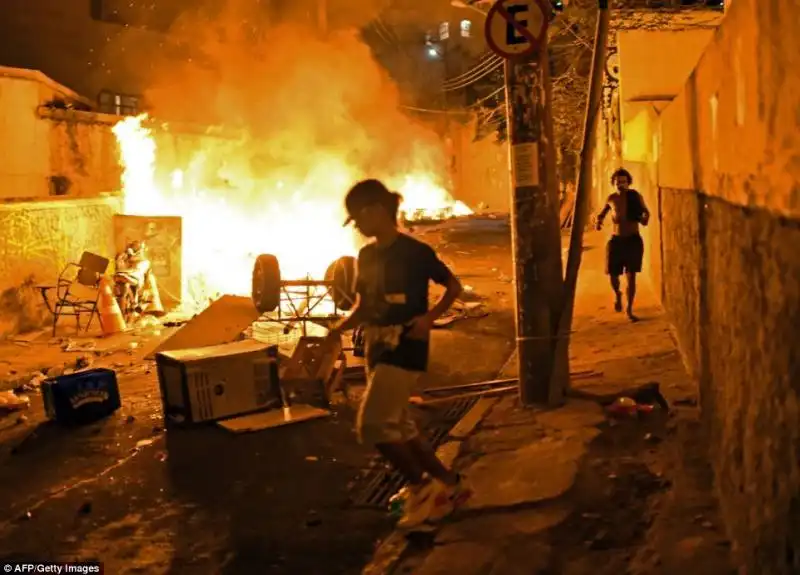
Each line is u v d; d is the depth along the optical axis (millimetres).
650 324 9461
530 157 6406
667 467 5070
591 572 3881
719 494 4371
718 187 4398
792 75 2537
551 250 6488
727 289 4098
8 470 6070
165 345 9445
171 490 5527
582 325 10000
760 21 3039
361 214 4305
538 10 6258
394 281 4262
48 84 17922
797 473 2512
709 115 4723
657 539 4125
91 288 12859
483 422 6328
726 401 4121
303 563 4402
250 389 7086
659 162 10336
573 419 6094
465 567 4051
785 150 2656
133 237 13727
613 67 17922
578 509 4590
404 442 4480
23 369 9508
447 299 4266
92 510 5230
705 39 14070
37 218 12250
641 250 10039
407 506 4672
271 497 5355
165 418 7070
